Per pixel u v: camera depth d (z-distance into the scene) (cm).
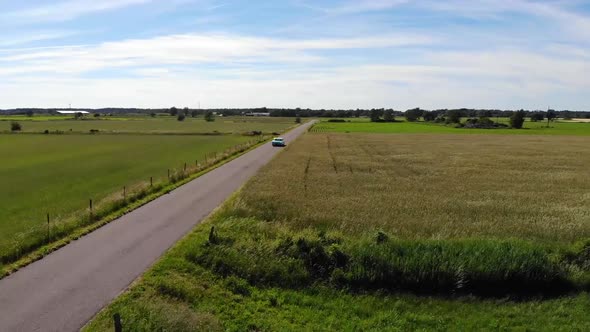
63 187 3809
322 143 9425
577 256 1838
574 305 1594
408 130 15075
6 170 4978
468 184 4062
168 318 1297
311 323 1450
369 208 2845
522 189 3800
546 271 1705
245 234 2056
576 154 7275
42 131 12962
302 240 1855
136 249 1981
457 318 1507
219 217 2538
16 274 1691
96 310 1395
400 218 2558
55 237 2133
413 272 1705
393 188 3775
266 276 1706
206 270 1725
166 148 7938
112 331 1218
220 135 11750
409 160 6216
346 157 6550
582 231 2286
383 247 1811
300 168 5112
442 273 1694
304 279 1711
